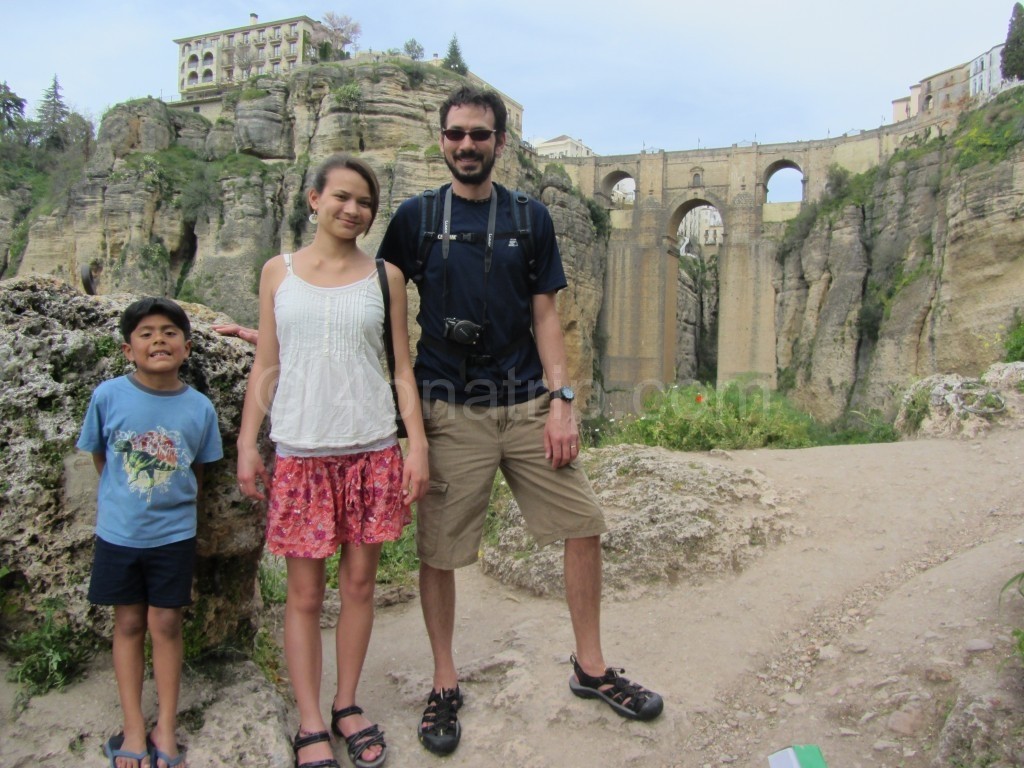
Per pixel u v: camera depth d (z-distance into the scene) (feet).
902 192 156.15
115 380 9.92
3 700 10.18
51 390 10.82
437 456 11.59
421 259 11.61
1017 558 14.43
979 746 9.46
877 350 146.51
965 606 13.10
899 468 21.43
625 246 190.49
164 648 9.72
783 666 13.05
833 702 11.51
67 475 10.76
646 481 20.39
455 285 11.44
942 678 11.11
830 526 18.39
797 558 17.08
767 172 188.55
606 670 11.92
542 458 11.66
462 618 16.87
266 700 10.96
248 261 147.84
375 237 131.23
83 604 10.64
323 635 15.98
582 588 11.80
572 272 168.25
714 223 306.14
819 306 167.12
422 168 133.49
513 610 17.03
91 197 157.17
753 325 181.57
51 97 227.20
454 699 11.77
